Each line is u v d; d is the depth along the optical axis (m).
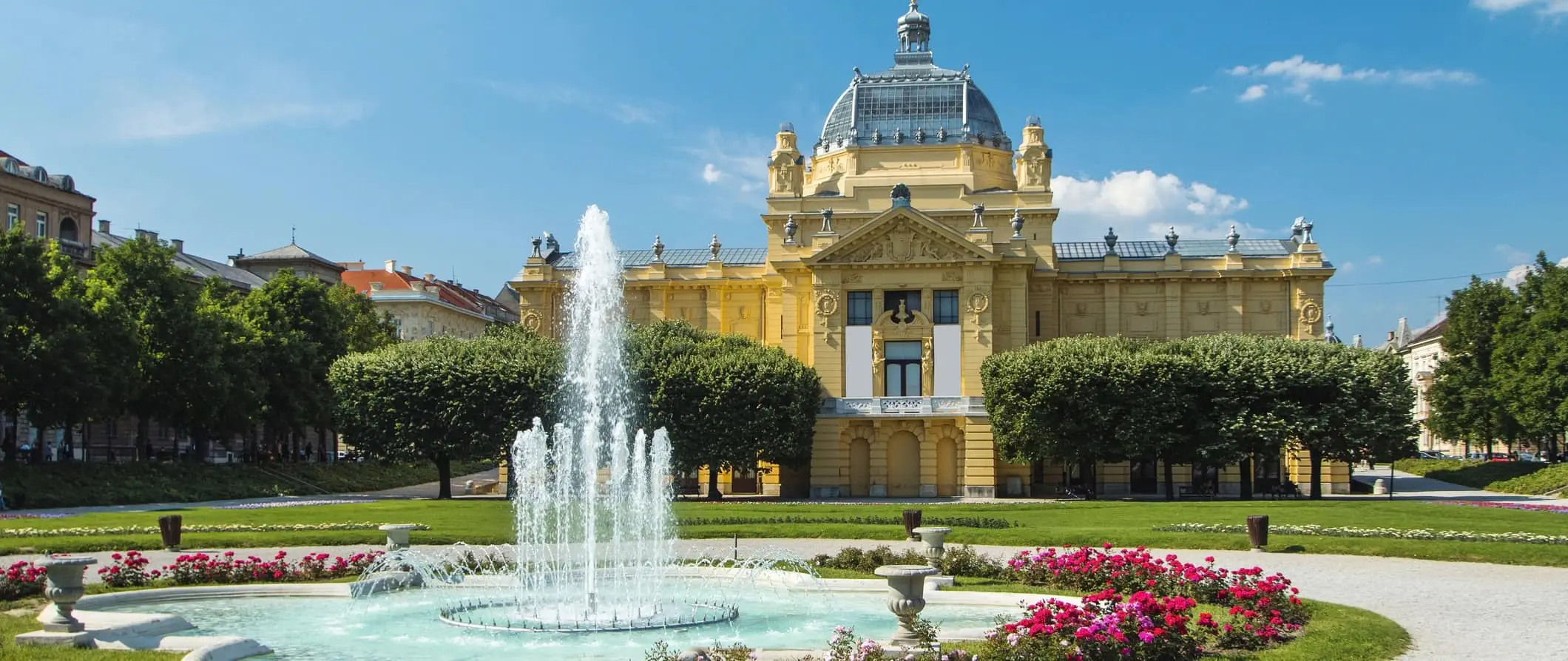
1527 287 120.31
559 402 95.81
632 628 34.44
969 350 106.88
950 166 117.31
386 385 97.00
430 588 42.38
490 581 43.09
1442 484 121.25
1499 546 49.59
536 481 53.50
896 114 119.75
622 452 54.56
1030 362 94.88
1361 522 58.94
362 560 45.25
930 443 107.50
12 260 87.94
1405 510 66.44
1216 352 94.56
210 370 102.50
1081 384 92.44
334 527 60.75
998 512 70.88
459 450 96.12
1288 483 103.50
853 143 118.31
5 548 51.62
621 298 97.56
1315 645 28.25
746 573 44.53
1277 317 116.31
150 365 101.00
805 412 100.19
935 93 120.12
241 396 108.19
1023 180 116.88
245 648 30.30
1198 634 28.39
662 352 98.12
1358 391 91.94
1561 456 130.12
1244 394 92.94
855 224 116.75
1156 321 117.50
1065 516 67.19
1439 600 37.09
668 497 66.56
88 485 90.44
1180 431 93.69
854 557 46.19
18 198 120.12
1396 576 43.31
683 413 95.56
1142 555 39.69
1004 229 115.56
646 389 96.06
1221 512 66.81
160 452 109.44
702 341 103.50
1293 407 91.31
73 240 128.50
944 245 107.62
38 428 92.06
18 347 88.38
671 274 124.00
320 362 121.44
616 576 41.53
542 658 30.28
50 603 35.88
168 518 52.03
